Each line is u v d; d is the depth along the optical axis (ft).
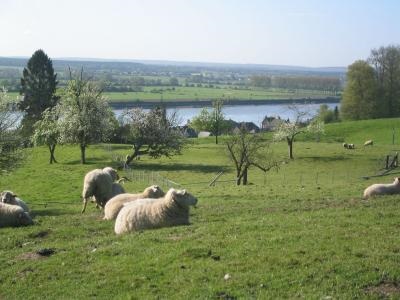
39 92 430.20
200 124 424.05
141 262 45.91
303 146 310.04
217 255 46.32
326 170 223.30
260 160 222.07
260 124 495.00
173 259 46.03
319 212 68.28
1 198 81.71
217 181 193.26
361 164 237.25
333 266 42.29
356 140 344.28
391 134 346.13
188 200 58.49
